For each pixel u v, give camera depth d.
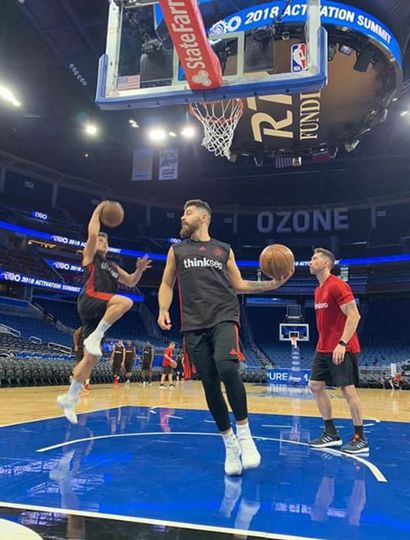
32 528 1.84
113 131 22.94
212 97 4.83
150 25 5.08
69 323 27.33
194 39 4.12
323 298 3.88
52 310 27.80
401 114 19.58
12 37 16.09
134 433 4.32
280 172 27.27
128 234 31.67
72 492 2.36
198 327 2.89
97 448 3.55
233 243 33.03
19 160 26.97
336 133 10.66
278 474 2.88
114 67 5.17
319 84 4.58
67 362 13.38
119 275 3.95
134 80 5.06
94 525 1.90
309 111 9.80
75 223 29.66
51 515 2.01
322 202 32.09
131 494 2.36
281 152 11.38
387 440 4.37
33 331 22.41
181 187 30.77
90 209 30.84
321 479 2.78
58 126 22.94
